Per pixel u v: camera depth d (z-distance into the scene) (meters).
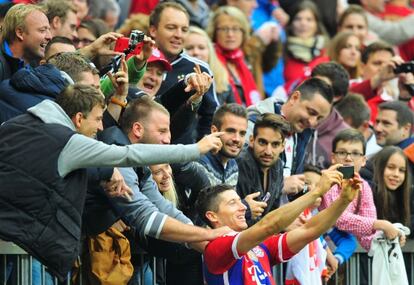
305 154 27.73
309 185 26.47
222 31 32.94
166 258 23.59
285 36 36.81
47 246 21.22
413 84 32.84
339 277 26.78
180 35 27.92
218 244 22.52
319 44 36.91
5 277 22.61
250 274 23.16
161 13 27.91
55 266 21.30
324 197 26.30
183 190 24.50
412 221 27.44
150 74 26.11
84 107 21.67
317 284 25.44
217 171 24.80
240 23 33.03
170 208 23.09
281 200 25.86
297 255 25.27
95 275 23.00
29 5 25.16
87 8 33.38
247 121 25.14
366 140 30.66
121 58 23.70
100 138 22.72
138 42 24.72
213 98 27.62
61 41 25.70
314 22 37.03
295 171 27.11
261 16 36.88
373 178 27.62
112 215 22.69
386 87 34.66
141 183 23.05
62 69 23.39
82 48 25.77
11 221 21.19
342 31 36.81
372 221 26.23
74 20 27.80
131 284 23.86
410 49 39.47
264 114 25.58
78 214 21.39
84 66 23.39
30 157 21.23
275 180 25.58
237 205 23.31
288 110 27.33
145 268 24.12
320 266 25.55
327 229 23.17
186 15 28.08
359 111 30.91
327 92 27.41
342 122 29.19
